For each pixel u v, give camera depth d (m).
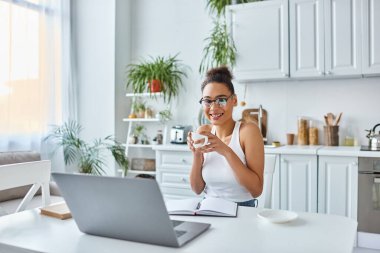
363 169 2.70
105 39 4.06
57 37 3.94
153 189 0.82
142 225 0.89
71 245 0.92
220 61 3.33
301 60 3.07
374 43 2.84
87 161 3.75
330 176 2.79
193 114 3.93
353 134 3.26
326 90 3.35
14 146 3.48
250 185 1.36
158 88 3.76
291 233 0.99
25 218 1.19
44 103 3.76
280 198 2.96
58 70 3.96
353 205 2.73
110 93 4.02
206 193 1.55
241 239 0.94
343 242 0.92
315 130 3.34
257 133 1.49
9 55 3.41
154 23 4.16
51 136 3.81
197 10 3.93
